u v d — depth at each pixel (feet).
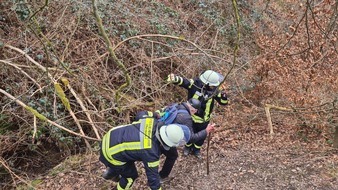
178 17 28.58
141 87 23.79
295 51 22.09
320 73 21.09
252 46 29.58
